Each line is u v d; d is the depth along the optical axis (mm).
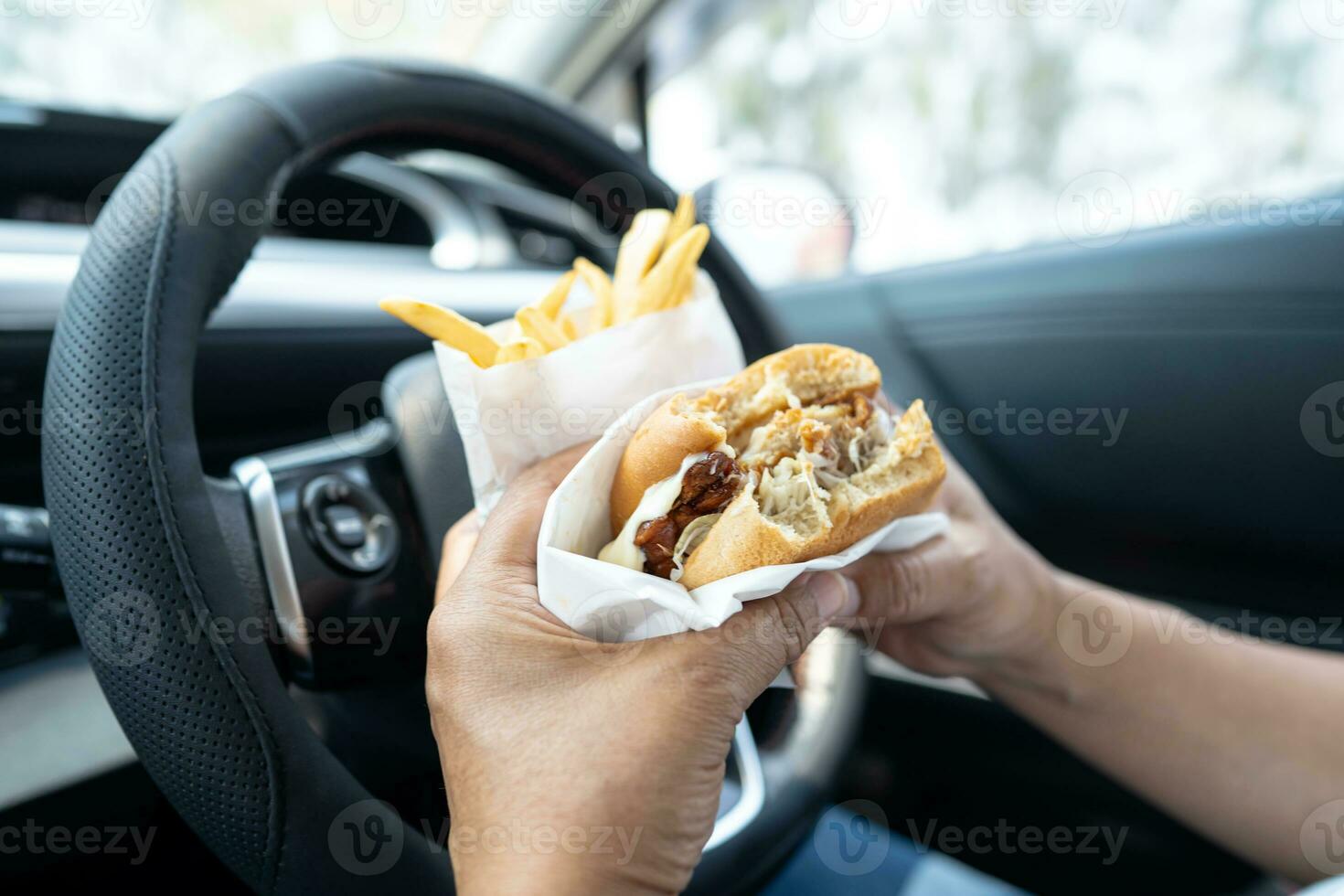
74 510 254
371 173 767
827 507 285
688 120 1011
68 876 342
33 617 361
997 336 657
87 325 266
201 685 250
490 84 372
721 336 334
